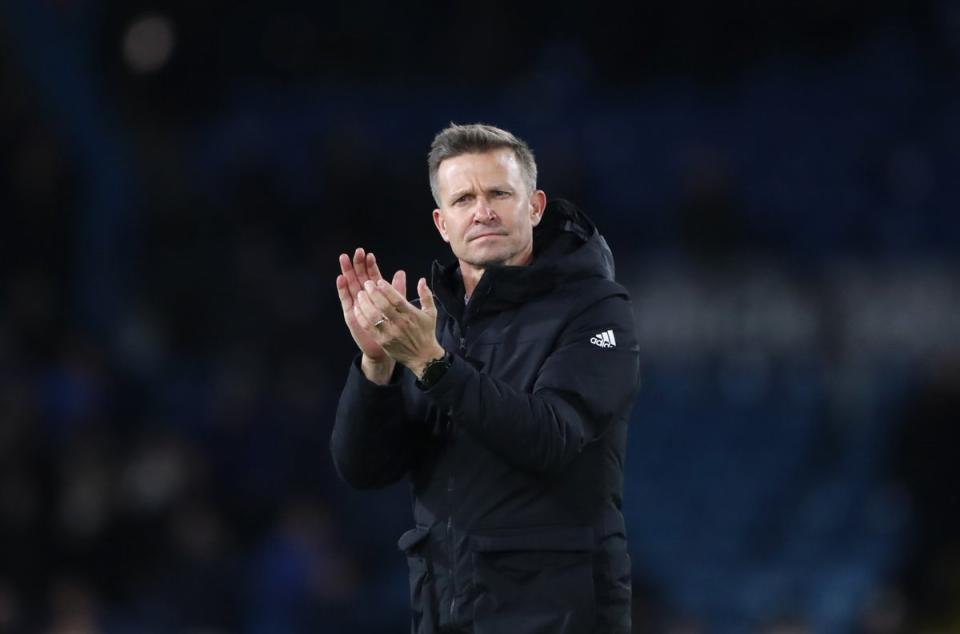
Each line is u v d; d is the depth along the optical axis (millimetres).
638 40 58469
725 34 58062
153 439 42906
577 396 12289
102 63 57438
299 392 45688
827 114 55438
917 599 42094
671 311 48969
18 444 41344
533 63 58781
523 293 12836
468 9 59594
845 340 47406
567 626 12336
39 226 49438
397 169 53000
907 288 48562
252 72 59094
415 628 12984
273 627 38781
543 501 12484
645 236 51500
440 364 11805
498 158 12906
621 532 12891
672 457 46219
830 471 45031
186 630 39250
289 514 40062
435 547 12758
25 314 46812
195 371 48344
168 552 40719
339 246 50594
